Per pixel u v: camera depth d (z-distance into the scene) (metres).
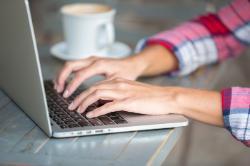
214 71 1.48
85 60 1.27
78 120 1.03
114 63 1.29
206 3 2.01
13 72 1.05
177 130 1.05
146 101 1.08
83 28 1.46
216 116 1.12
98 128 0.99
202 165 2.31
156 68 1.39
